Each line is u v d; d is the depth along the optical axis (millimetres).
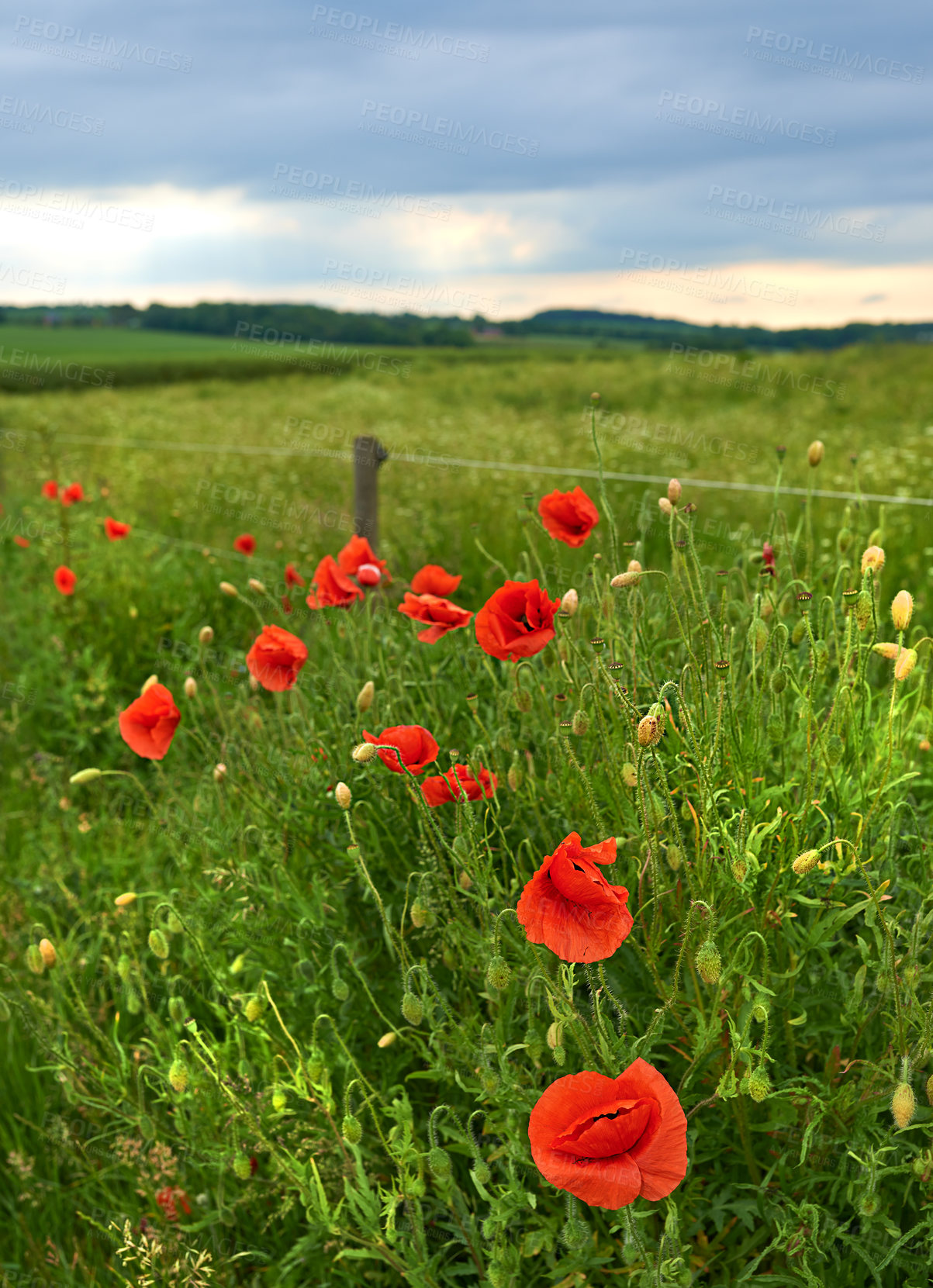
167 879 3047
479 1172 1488
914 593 4238
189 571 5359
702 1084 1684
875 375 19062
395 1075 1922
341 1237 1823
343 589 2516
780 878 1643
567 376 22828
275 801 2318
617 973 1756
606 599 2104
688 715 1557
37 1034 2131
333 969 1744
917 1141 1540
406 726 2031
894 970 1445
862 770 1832
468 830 1718
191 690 2391
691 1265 1642
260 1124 1861
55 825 3439
